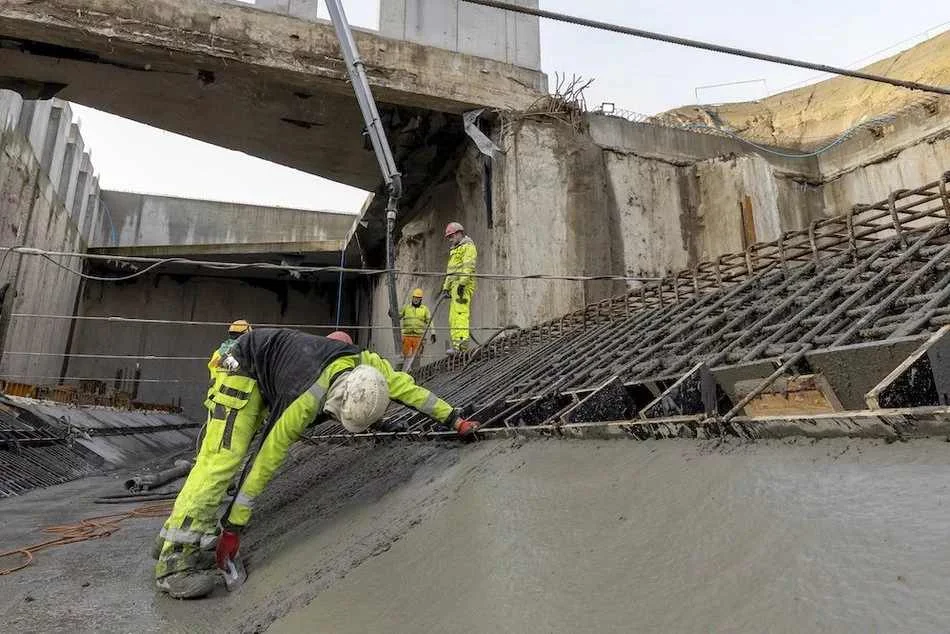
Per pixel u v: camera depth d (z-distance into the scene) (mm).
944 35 22875
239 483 3340
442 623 1825
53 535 5258
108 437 14719
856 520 1467
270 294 26766
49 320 20812
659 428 2615
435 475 3629
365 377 3168
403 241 17719
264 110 12375
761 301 3697
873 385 2057
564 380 4215
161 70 10883
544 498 2461
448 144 13617
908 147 14695
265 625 2576
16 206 16469
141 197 28531
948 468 1513
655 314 4914
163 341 25234
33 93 11453
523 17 12508
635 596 1569
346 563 2811
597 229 11703
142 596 3354
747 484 1871
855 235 3549
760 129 27547
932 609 1112
